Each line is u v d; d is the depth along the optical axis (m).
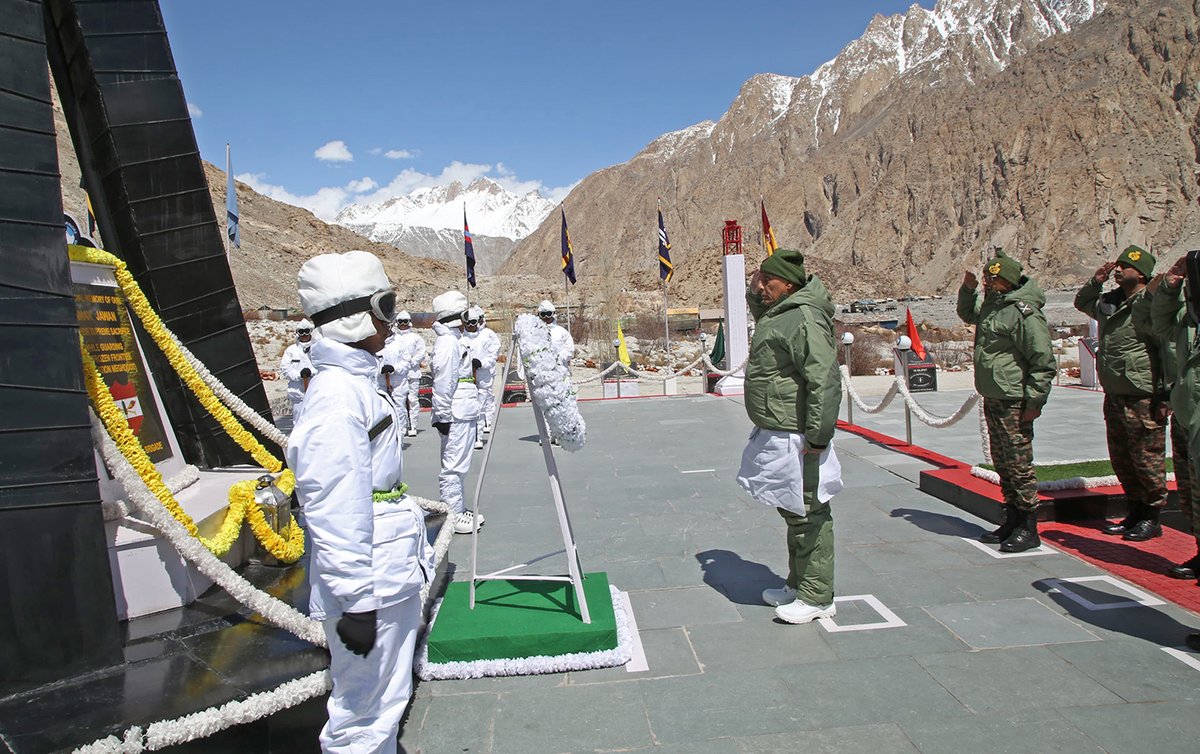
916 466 8.03
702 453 9.34
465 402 6.31
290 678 2.97
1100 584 4.68
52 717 2.72
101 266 4.02
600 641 3.93
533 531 6.27
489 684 3.79
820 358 3.93
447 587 4.77
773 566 5.26
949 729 3.24
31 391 3.00
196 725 2.67
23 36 3.01
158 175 5.02
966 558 5.24
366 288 2.54
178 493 4.40
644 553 5.63
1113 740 3.12
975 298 5.59
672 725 3.35
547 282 81.75
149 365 5.06
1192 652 3.81
